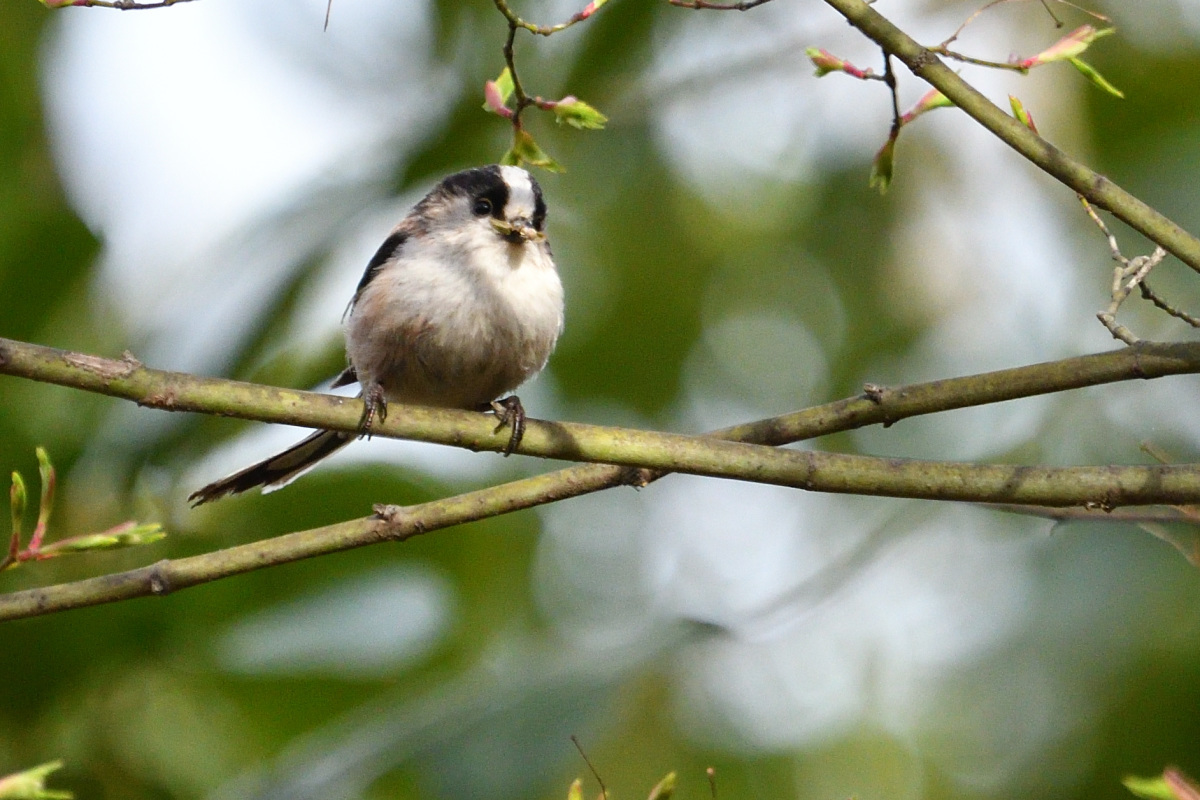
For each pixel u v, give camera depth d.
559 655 10.51
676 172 15.29
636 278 15.13
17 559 5.34
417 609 10.02
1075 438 12.13
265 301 10.38
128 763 9.13
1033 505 6.42
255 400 6.44
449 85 13.25
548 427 6.79
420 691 9.76
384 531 6.65
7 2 11.12
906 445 14.41
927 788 13.12
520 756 8.82
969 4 12.62
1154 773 10.38
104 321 10.39
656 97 13.91
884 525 12.16
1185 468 6.27
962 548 13.20
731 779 12.92
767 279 15.19
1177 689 10.38
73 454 9.03
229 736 9.44
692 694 12.71
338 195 11.38
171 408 6.29
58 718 9.01
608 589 15.16
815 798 13.39
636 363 15.12
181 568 6.41
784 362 15.20
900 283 14.52
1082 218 13.50
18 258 9.55
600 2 5.99
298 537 6.61
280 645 9.59
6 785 3.94
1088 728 10.74
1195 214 12.08
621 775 11.88
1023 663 11.38
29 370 6.02
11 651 8.74
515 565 12.45
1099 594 10.98
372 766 9.04
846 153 14.76
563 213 15.20
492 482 11.77
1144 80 12.12
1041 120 12.27
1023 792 10.91
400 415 6.76
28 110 10.39
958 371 14.47
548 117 13.48
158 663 9.30
